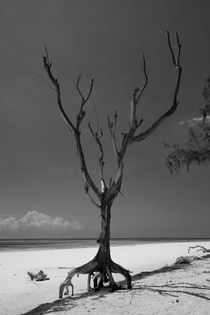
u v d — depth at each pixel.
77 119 10.80
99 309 7.25
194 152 14.97
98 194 10.44
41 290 12.72
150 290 9.20
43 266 22.28
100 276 10.09
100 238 10.23
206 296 8.08
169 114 11.24
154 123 11.17
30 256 32.78
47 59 10.93
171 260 25.38
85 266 10.09
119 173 10.48
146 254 33.62
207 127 15.03
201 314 6.50
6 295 11.79
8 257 31.41
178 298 7.93
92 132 11.19
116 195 10.47
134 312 6.84
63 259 28.78
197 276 11.73
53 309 7.79
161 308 7.05
